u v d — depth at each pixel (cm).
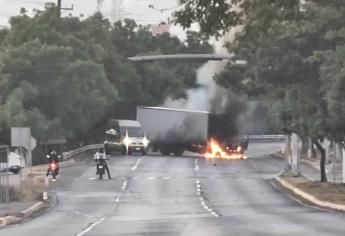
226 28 1638
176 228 2628
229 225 2723
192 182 5444
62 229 2678
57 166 5500
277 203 3981
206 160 8138
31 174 5634
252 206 3791
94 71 8581
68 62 8481
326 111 4178
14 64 7994
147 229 2606
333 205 3653
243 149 8825
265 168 7212
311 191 4491
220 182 5481
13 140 4597
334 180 5722
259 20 1738
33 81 8094
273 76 4075
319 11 2934
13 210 3438
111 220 3045
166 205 3859
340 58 3036
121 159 7988
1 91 7812
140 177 5834
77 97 8394
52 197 4338
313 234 2355
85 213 3450
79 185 5172
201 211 3484
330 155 8569
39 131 7519
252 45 4081
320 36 3791
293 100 4434
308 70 3984
